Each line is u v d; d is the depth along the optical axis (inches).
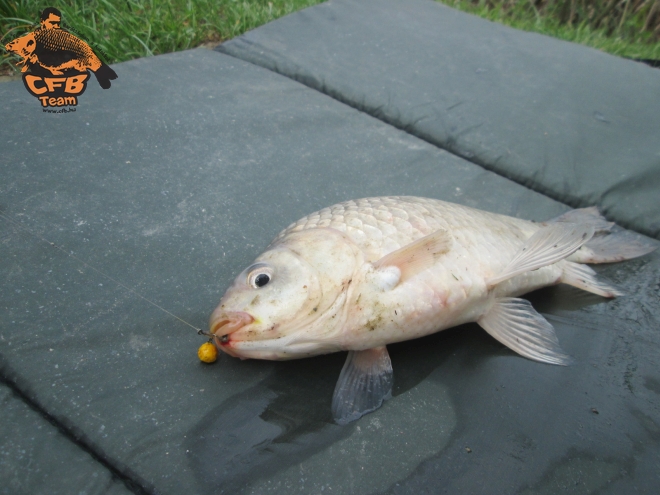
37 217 19.5
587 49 34.9
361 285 14.8
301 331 14.4
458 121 28.5
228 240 20.0
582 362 16.6
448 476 13.5
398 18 37.3
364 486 13.2
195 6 37.4
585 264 20.8
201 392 14.7
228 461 13.4
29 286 17.0
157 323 16.5
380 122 28.8
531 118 28.9
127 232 19.6
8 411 13.9
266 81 30.6
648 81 32.0
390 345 16.5
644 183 25.6
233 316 14.1
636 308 18.9
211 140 25.3
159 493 12.8
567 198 25.3
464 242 16.5
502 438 14.4
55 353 15.3
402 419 14.5
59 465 13.1
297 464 13.4
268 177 23.8
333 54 33.1
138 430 13.8
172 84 28.8
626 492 13.5
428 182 25.1
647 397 15.7
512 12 54.3
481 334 17.2
